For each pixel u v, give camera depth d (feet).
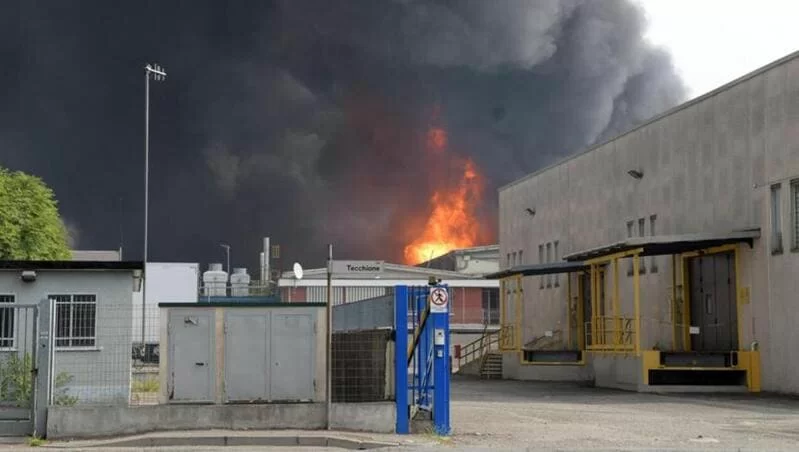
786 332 91.04
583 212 145.59
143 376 65.00
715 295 105.09
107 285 69.46
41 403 55.52
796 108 90.68
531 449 49.65
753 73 98.27
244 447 51.78
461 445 51.29
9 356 60.95
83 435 55.11
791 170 91.25
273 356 58.13
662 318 117.70
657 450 49.47
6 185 115.75
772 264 93.71
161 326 57.88
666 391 96.27
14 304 56.24
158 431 55.57
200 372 57.72
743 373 96.48
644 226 123.95
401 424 55.83
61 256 120.67
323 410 56.29
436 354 56.54
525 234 173.06
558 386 115.75
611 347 107.45
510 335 152.25
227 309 58.23
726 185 103.45
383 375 57.47
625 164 130.52
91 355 64.95
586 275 144.15
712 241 97.45
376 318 62.03
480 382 130.62
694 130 110.93
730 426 61.41
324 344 58.39
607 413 70.90
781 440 53.88
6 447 52.13
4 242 112.27
